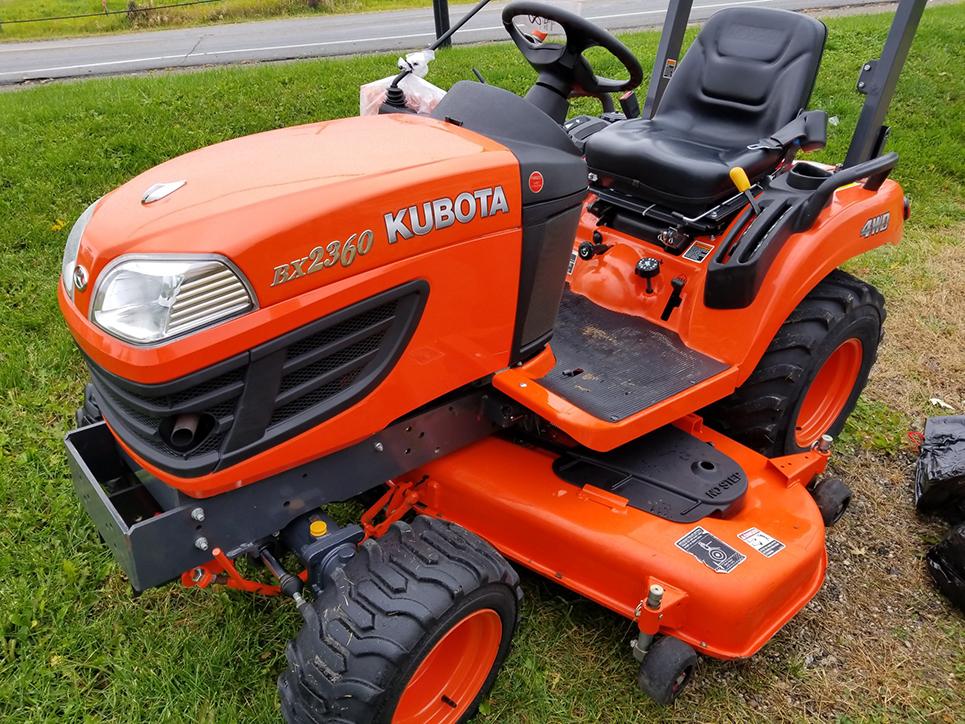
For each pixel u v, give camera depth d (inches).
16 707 83.8
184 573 76.7
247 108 252.4
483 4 102.0
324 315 70.6
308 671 68.5
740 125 128.6
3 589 95.7
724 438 106.6
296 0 598.2
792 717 87.5
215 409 68.8
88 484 76.7
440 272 77.8
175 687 85.7
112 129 230.1
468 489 93.7
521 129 87.0
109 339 66.6
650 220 118.3
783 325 113.8
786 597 88.5
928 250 191.3
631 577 86.0
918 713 88.7
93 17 570.3
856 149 119.4
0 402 127.5
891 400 140.6
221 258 64.9
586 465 97.4
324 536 78.2
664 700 83.2
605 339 109.2
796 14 127.0
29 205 187.3
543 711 85.8
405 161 76.5
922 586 105.0
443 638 71.7
